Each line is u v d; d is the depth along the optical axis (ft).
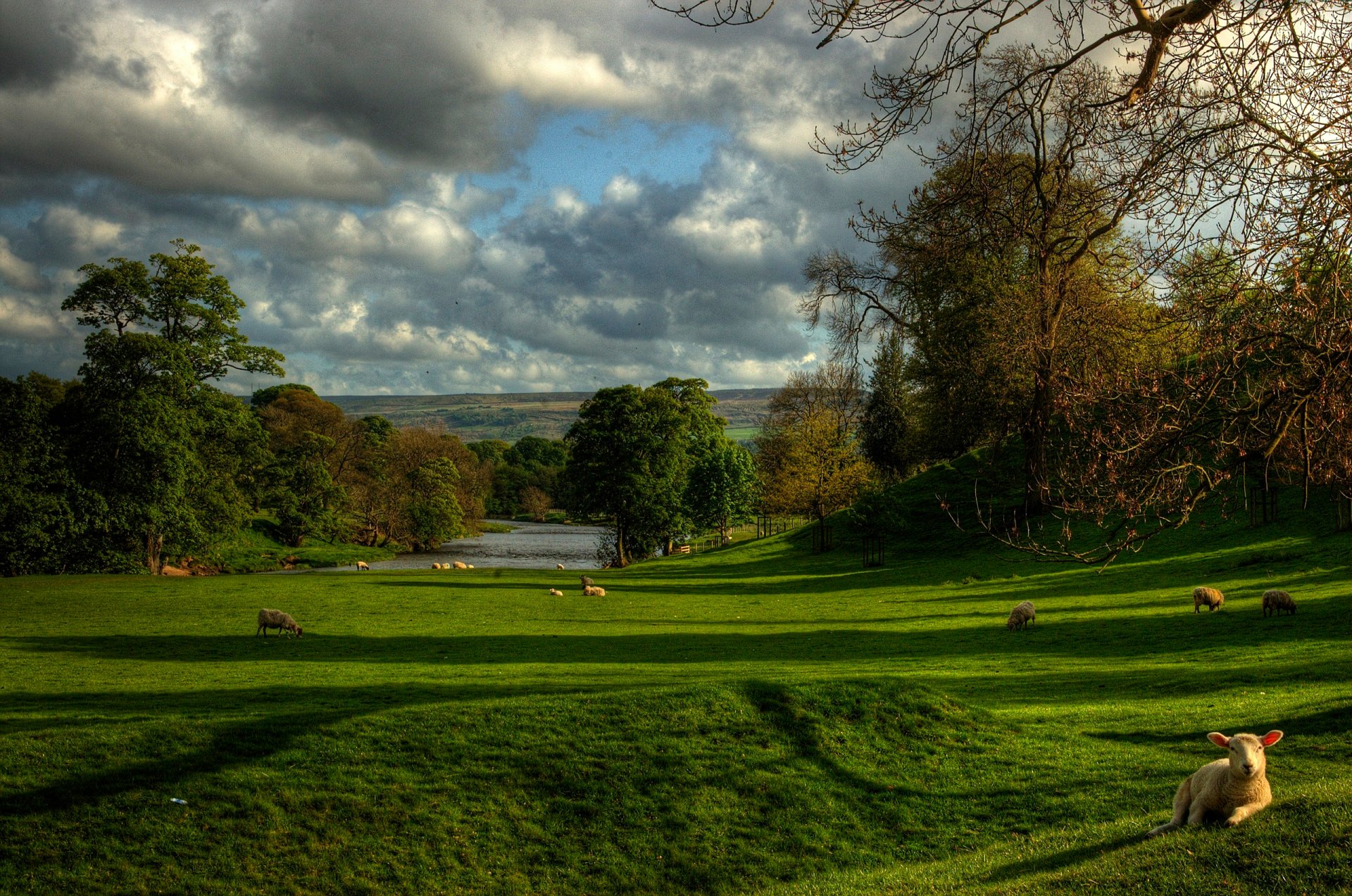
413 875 42.68
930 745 56.18
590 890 42.27
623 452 268.00
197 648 108.27
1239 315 26.13
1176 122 25.36
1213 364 27.17
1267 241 24.08
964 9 25.79
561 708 58.03
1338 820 28.14
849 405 318.86
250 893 40.86
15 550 187.73
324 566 277.44
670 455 272.51
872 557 201.87
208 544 210.79
